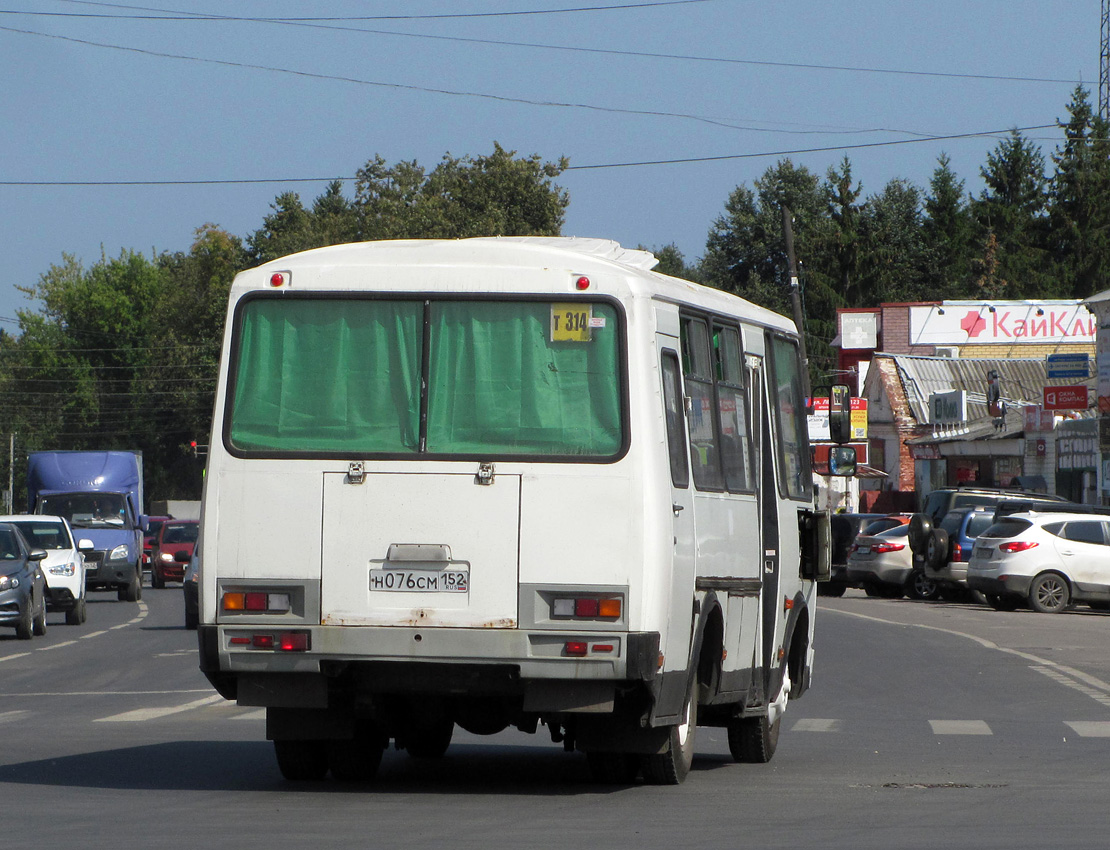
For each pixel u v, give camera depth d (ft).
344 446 84.12
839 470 116.67
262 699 84.64
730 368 98.07
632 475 81.82
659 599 81.76
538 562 81.76
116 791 89.76
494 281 84.38
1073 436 449.89
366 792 89.71
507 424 83.15
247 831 74.95
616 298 83.46
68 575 273.75
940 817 81.71
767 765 105.09
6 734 121.70
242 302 86.28
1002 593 293.02
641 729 88.43
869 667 184.85
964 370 606.96
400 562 82.53
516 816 80.48
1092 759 109.09
